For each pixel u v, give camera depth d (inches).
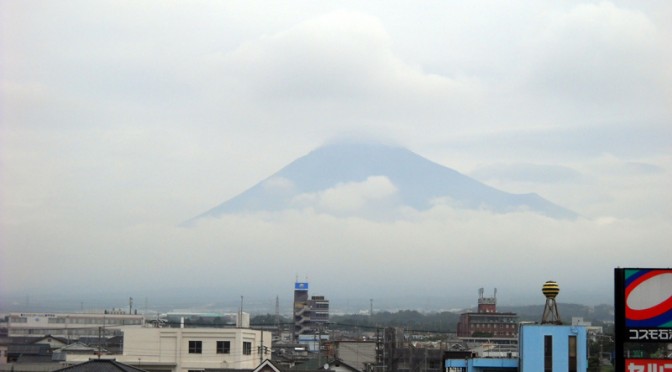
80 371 3321.9
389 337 5132.9
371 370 5019.7
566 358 2655.0
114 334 7716.5
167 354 4658.0
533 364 2664.9
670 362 1962.4
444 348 5344.5
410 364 5007.4
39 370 4131.4
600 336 4886.8
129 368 3435.0
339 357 5565.9
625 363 1969.7
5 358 5022.1
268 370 3683.6
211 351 4648.1
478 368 2824.8
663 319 1972.2
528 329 2679.6
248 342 4785.9
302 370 4261.8
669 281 1979.6
